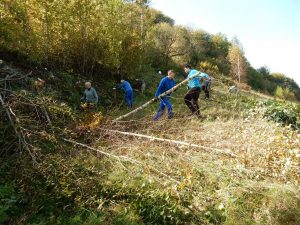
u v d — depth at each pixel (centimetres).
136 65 1332
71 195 379
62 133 526
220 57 3972
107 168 462
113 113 751
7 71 681
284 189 374
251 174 428
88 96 833
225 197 382
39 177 402
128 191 395
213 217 364
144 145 542
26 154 443
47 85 795
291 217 356
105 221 343
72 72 1031
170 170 451
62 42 979
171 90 743
